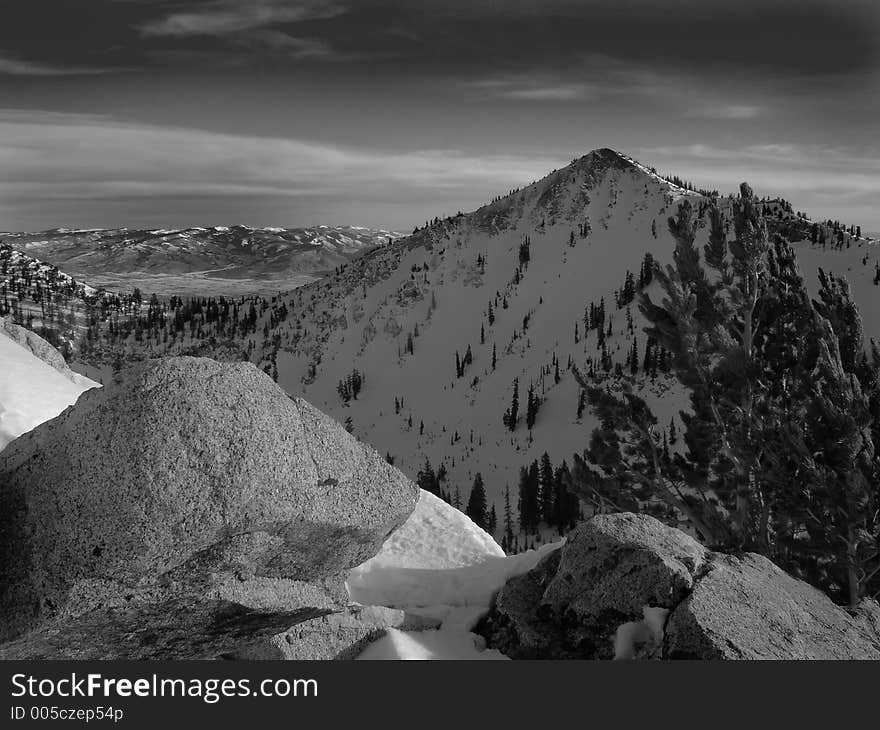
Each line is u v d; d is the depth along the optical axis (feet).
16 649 26.43
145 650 29.25
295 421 31.30
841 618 32.94
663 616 30.81
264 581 30.42
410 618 34.17
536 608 34.01
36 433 30.04
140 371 28.86
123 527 26.30
